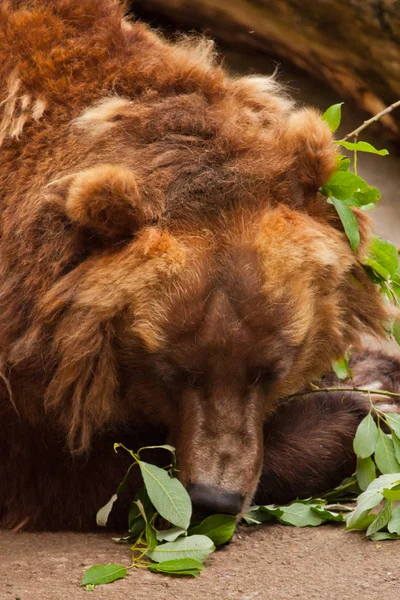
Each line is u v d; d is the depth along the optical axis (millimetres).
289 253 8516
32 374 9023
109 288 8477
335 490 9711
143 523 8852
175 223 8555
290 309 8477
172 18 18109
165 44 10289
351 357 12586
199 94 9422
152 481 8203
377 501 8375
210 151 8891
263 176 8812
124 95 9438
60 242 8773
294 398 10148
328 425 10078
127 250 8492
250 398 8562
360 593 7086
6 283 8945
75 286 8609
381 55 16125
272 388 8789
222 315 8297
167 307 8344
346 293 9586
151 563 7922
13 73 9508
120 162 8930
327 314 9133
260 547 8336
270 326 8383
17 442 9344
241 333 8320
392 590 7113
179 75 9508
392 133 17516
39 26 9688
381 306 9977
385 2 15570
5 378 8898
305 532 8703
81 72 9523
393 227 17062
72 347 8656
